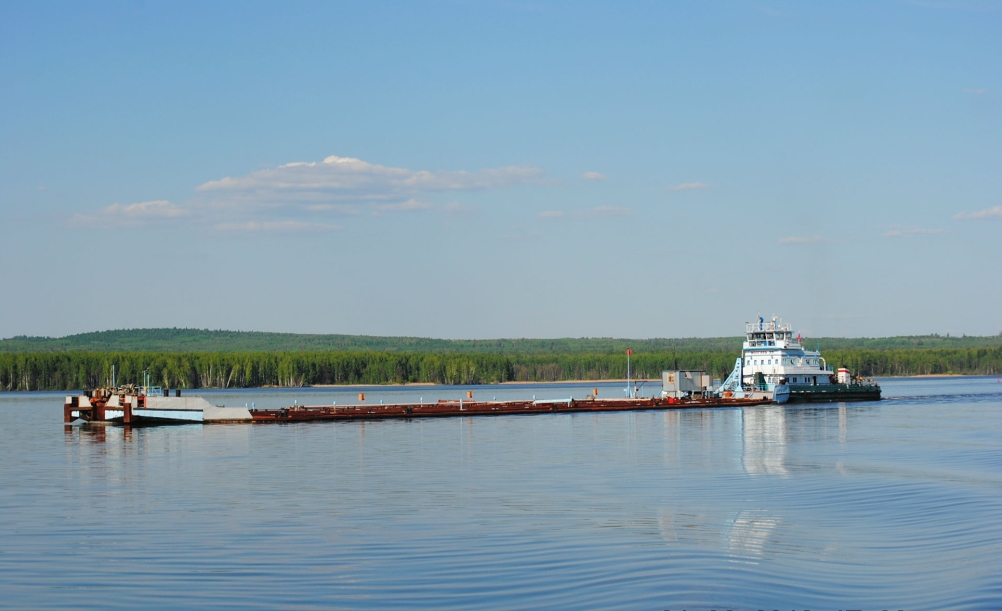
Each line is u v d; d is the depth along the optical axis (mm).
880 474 68062
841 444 89875
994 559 42250
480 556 42594
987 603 36469
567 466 73625
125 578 39312
